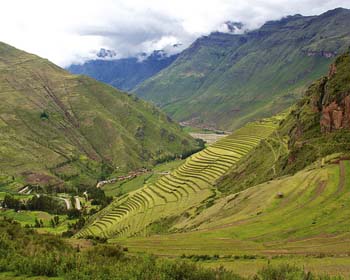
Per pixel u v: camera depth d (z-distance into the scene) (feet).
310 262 145.07
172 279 85.66
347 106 417.08
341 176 297.53
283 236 211.00
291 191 298.15
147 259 98.99
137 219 531.50
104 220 612.70
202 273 89.40
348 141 385.91
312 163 370.73
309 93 596.29
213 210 361.10
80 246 176.14
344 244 179.63
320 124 465.06
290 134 547.49
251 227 241.55
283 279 95.96
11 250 119.75
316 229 211.61
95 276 89.56
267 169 485.15
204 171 651.66
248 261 160.86
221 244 211.61
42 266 96.48
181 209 488.44
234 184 532.73
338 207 239.91
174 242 229.45
